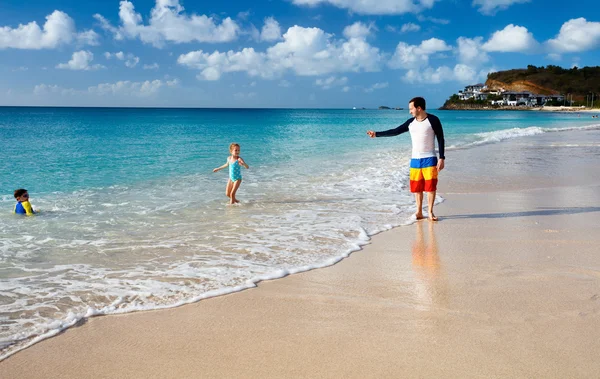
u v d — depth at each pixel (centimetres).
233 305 391
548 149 2033
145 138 2734
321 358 298
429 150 711
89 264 509
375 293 415
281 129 4056
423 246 575
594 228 653
